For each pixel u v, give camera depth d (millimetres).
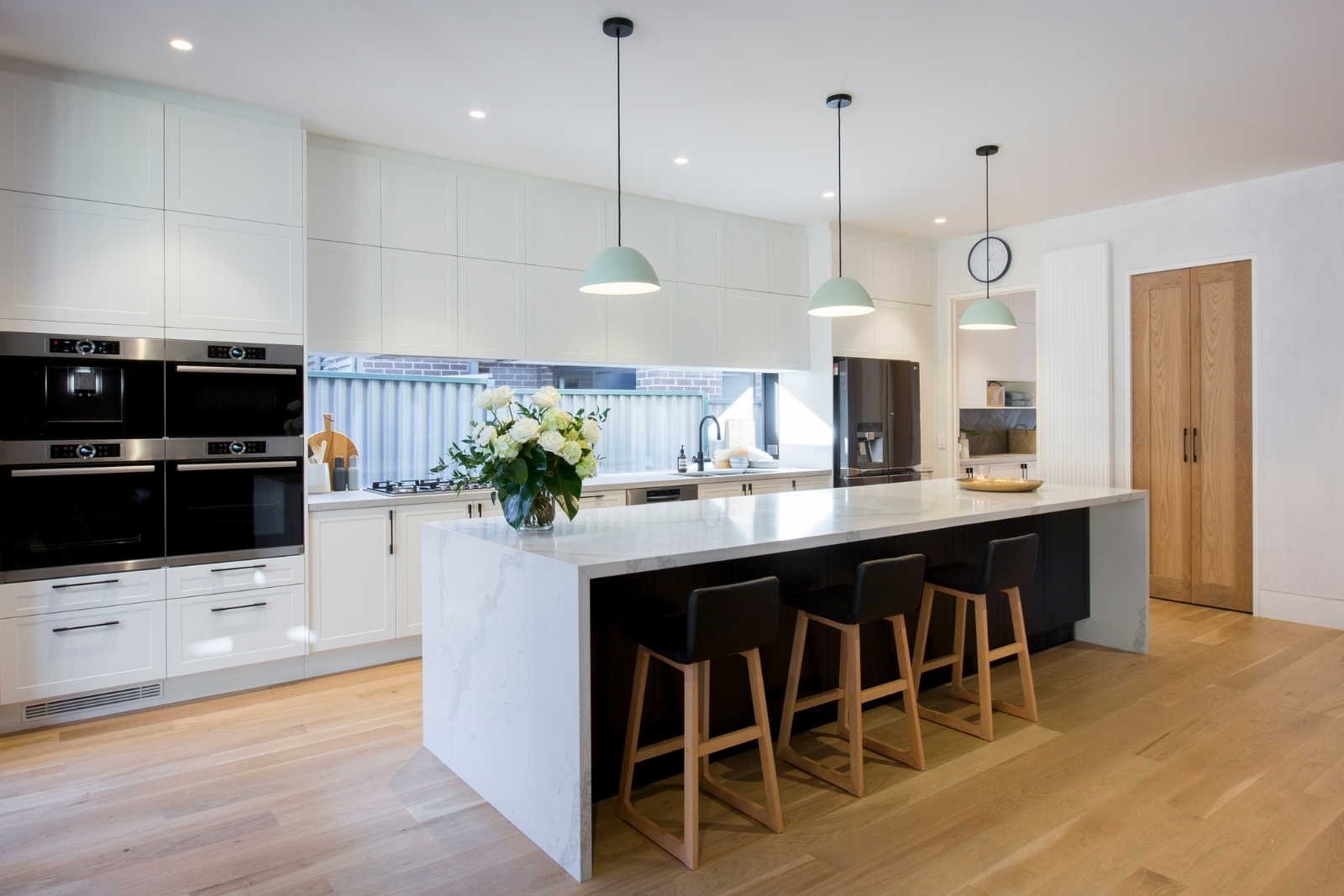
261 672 3652
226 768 2766
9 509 3043
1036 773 2703
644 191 4922
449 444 4797
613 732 2561
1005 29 2926
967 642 3711
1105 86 3426
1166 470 5234
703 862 2168
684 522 2934
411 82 3350
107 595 3234
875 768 2746
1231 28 2914
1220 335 4957
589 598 2078
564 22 2850
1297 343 4629
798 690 3029
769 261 5684
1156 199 5191
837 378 5777
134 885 2053
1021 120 3807
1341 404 4484
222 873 2109
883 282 6090
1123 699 3424
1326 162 4438
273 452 3604
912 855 2193
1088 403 5535
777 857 2188
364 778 2691
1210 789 2574
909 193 5020
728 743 2236
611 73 3273
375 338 4059
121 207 3264
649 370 5746
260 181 3590
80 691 3178
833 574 3127
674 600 2676
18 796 2551
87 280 3189
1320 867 2115
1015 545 3004
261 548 3572
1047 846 2232
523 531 2721
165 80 3303
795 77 3324
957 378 6473
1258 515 4820
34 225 3088
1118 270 5398
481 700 2557
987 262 5527
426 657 2945
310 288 3873
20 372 3061
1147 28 2914
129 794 2570
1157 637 4402
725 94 3488
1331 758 2801
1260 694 3463
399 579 3945
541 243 4617
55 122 3139
